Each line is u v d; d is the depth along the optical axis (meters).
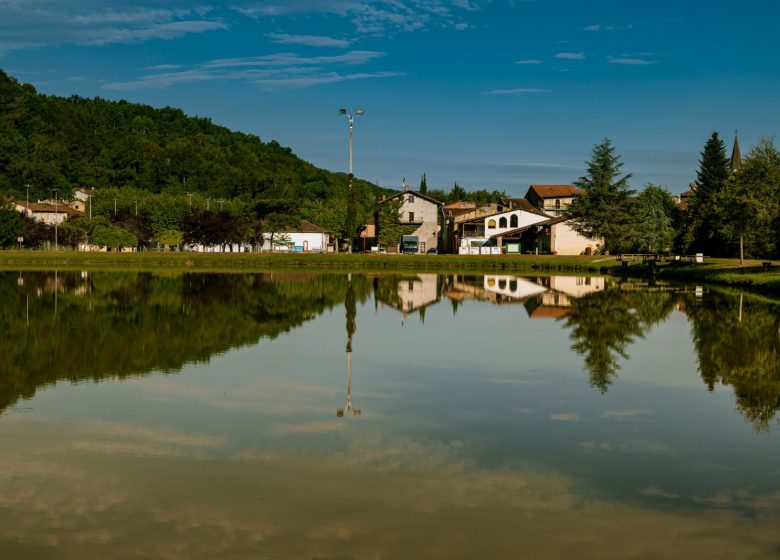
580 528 9.70
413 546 9.12
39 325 29.39
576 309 38.28
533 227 123.50
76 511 10.15
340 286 55.44
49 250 118.75
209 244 126.69
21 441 13.32
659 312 36.62
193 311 35.31
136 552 8.96
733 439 13.80
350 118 93.75
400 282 61.62
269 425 14.43
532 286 57.56
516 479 11.46
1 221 116.19
